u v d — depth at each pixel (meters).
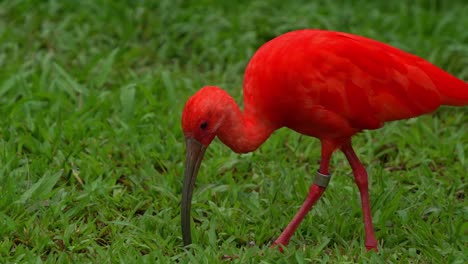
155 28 16.56
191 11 16.98
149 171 11.74
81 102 13.55
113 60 14.63
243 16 16.84
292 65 9.44
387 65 9.67
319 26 16.64
